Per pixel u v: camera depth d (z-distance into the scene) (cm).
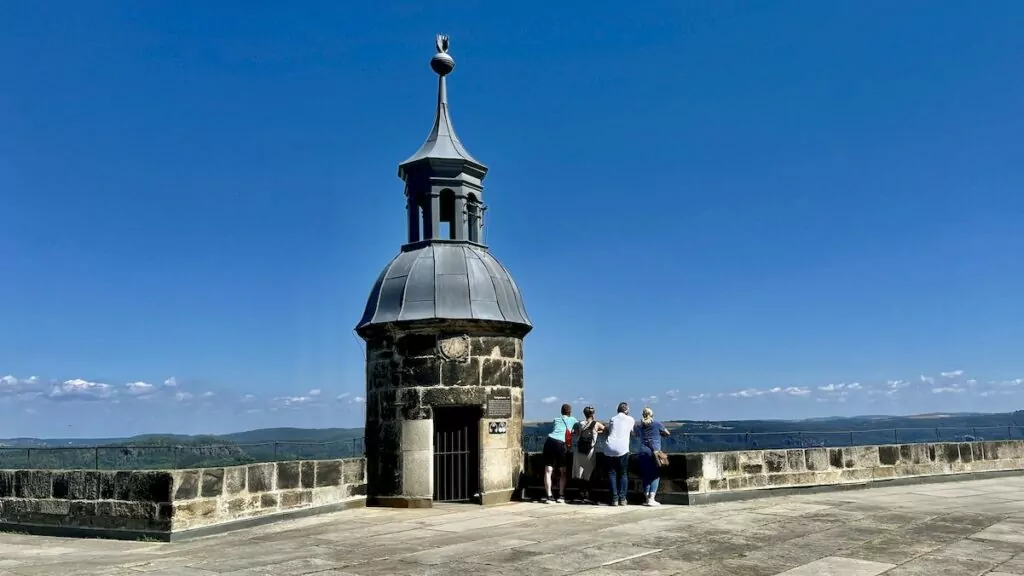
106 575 991
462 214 1772
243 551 1148
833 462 1731
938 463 1909
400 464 1594
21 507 1410
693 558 1034
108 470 1338
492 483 1605
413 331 1614
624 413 1571
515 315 1694
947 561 1002
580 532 1240
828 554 1051
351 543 1192
